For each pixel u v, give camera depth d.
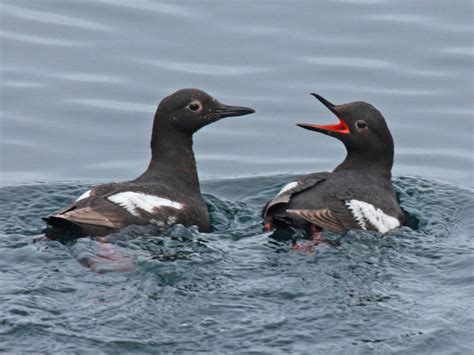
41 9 23.05
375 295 13.45
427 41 22.36
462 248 15.01
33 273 13.62
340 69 21.56
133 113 20.36
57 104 20.50
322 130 16.91
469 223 16.38
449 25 22.83
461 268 14.34
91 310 12.70
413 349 12.34
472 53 22.02
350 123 16.77
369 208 15.44
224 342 12.26
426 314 13.06
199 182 18.09
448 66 21.73
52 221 14.53
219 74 21.30
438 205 17.00
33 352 11.86
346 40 22.39
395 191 16.91
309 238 14.93
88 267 13.77
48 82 20.97
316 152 19.86
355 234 14.96
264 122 20.47
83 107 20.45
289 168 19.39
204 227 15.75
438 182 17.95
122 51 21.83
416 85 21.28
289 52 21.98
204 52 21.89
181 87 20.86
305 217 14.93
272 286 13.47
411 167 19.41
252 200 17.58
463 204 17.03
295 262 14.20
